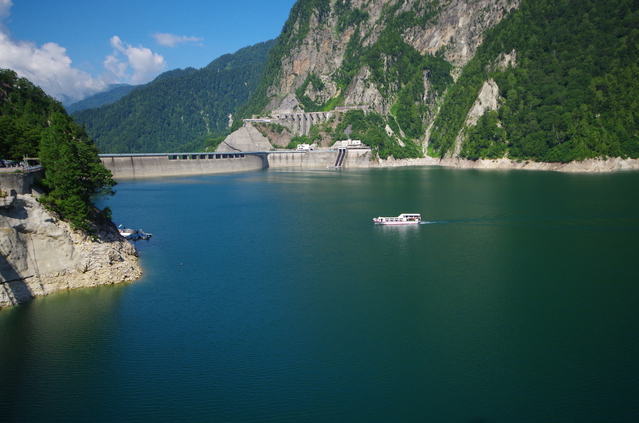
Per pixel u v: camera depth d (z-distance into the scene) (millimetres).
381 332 91688
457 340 88625
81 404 71062
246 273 123438
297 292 110875
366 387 74938
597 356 82812
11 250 99250
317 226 178375
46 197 111250
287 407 70438
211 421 67625
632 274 121500
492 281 117812
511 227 172000
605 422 67188
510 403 71125
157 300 105000
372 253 141875
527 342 87625
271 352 84625
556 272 123562
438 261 133625
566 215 188500
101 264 112438
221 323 95125
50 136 119375
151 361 81625
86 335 89438
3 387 74812
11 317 95125
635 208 198875
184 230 171000
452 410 69688
